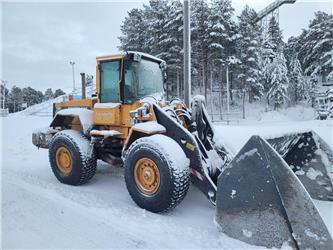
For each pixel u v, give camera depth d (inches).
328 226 132.0
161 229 132.1
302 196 109.7
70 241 119.1
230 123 1051.3
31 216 141.9
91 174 195.9
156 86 204.1
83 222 136.8
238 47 1294.3
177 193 142.6
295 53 1654.8
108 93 194.4
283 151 168.2
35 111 1338.6
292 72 1550.2
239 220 122.1
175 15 1099.9
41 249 112.1
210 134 176.9
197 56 1214.3
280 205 112.6
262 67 1453.0
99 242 119.0
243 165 122.2
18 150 328.8
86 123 199.8
